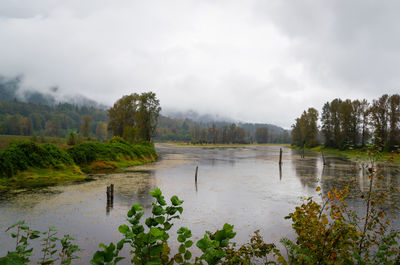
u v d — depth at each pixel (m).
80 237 10.16
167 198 16.88
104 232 10.72
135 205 2.49
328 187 21.16
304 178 26.36
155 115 59.03
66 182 22.23
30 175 22.66
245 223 12.05
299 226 3.66
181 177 26.23
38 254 8.49
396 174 26.58
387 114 47.28
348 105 69.06
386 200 15.07
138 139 56.88
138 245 2.29
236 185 22.20
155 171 30.84
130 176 26.31
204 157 56.75
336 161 46.69
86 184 21.38
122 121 64.69
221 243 2.36
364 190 18.14
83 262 8.04
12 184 20.78
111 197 15.27
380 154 3.95
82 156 30.53
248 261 3.54
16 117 131.75
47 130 141.38
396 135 47.06
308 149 92.44
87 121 93.38
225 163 43.09
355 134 67.81
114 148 37.12
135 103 64.75
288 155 64.62
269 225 11.80
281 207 14.95
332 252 3.08
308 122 94.25
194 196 17.72
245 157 57.84
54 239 3.33
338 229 3.37
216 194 18.44
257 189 20.44
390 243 3.48
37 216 12.77
